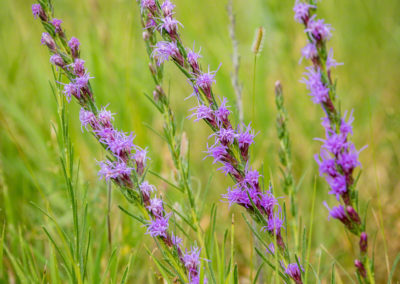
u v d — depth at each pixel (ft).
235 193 7.01
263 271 10.23
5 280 10.87
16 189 14.80
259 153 16.75
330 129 6.09
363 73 20.26
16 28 21.43
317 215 14.57
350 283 12.53
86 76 7.57
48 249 12.00
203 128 17.94
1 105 17.57
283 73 19.66
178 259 7.25
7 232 12.35
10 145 16.07
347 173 6.04
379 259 13.08
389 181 15.39
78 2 20.48
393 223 13.73
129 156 7.15
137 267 11.97
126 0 20.62
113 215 13.20
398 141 16.52
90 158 15.69
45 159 15.26
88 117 7.32
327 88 6.06
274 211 7.14
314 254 13.39
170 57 7.18
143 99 18.17
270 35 20.10
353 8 22.36
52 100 18.08
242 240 13.79
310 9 6.15
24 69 19.99
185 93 19.17
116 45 19.44
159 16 7.41
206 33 21.53
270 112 18.63
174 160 9.72
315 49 6.11
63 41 7.86
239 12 22.24
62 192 13.30
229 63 19.90
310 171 15.56
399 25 21.67
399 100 18.85
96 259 10.61
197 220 9.60
